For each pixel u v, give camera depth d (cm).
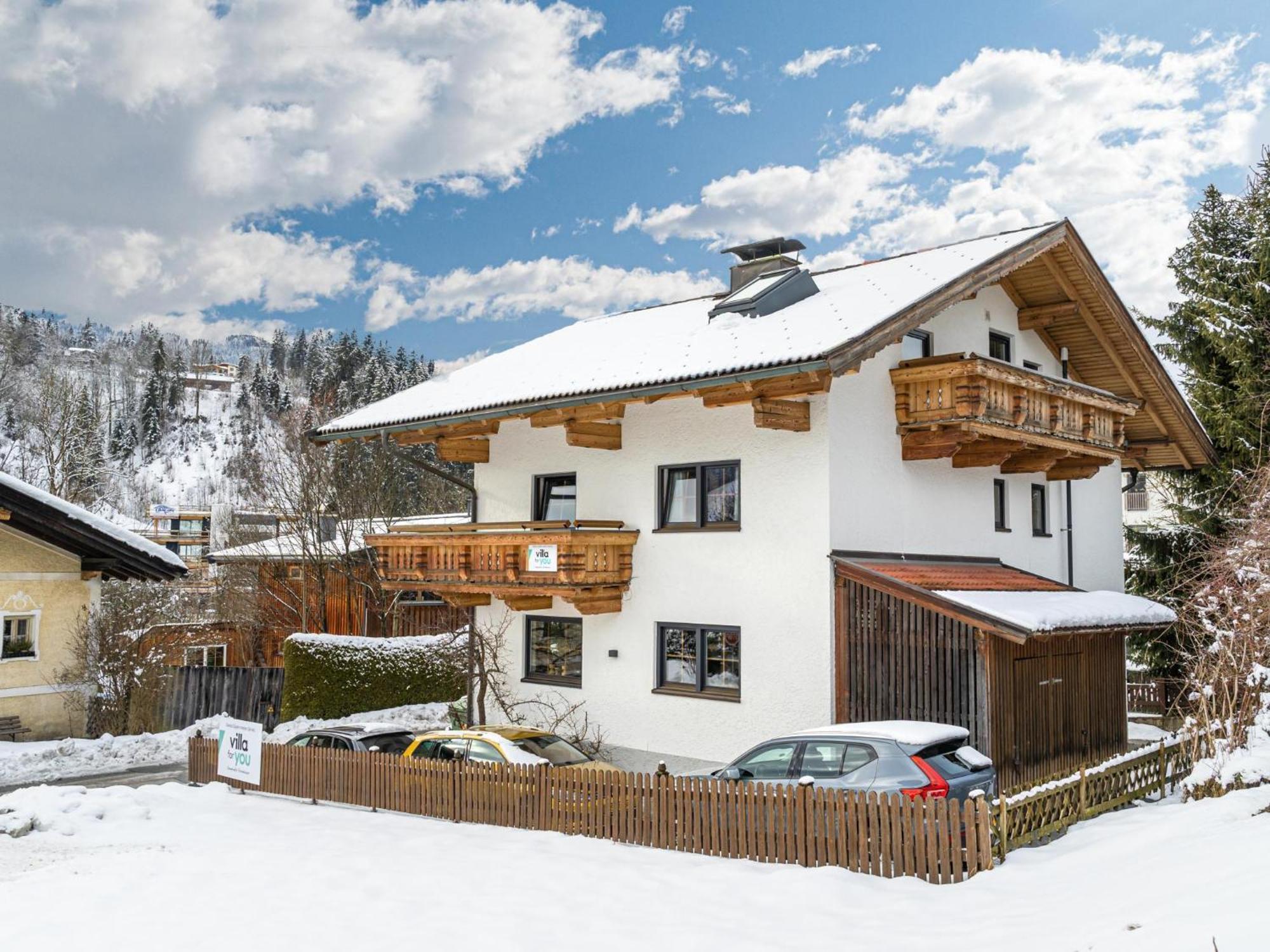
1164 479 2606
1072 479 2084
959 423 1593
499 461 2120
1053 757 1534
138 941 846
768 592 1636
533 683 2000
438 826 1344
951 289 1606
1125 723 1777
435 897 962
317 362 18012
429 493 5100
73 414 4916
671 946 812
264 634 3803
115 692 2369
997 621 1354
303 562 3547
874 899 905
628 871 1036
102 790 1508
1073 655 1631
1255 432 2316
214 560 3884
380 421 2022
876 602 1511
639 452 1841
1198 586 1758
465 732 1523
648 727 1791
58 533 2175
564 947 818
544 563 1758
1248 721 1291
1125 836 1030
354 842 1216
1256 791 1083
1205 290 2452
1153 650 2439
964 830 988
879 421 1667
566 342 2206
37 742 2134
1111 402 1927
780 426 1559
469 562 1902
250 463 4444
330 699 2692
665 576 1781
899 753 1057
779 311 1784
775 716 1614
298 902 948
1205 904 709
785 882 962
